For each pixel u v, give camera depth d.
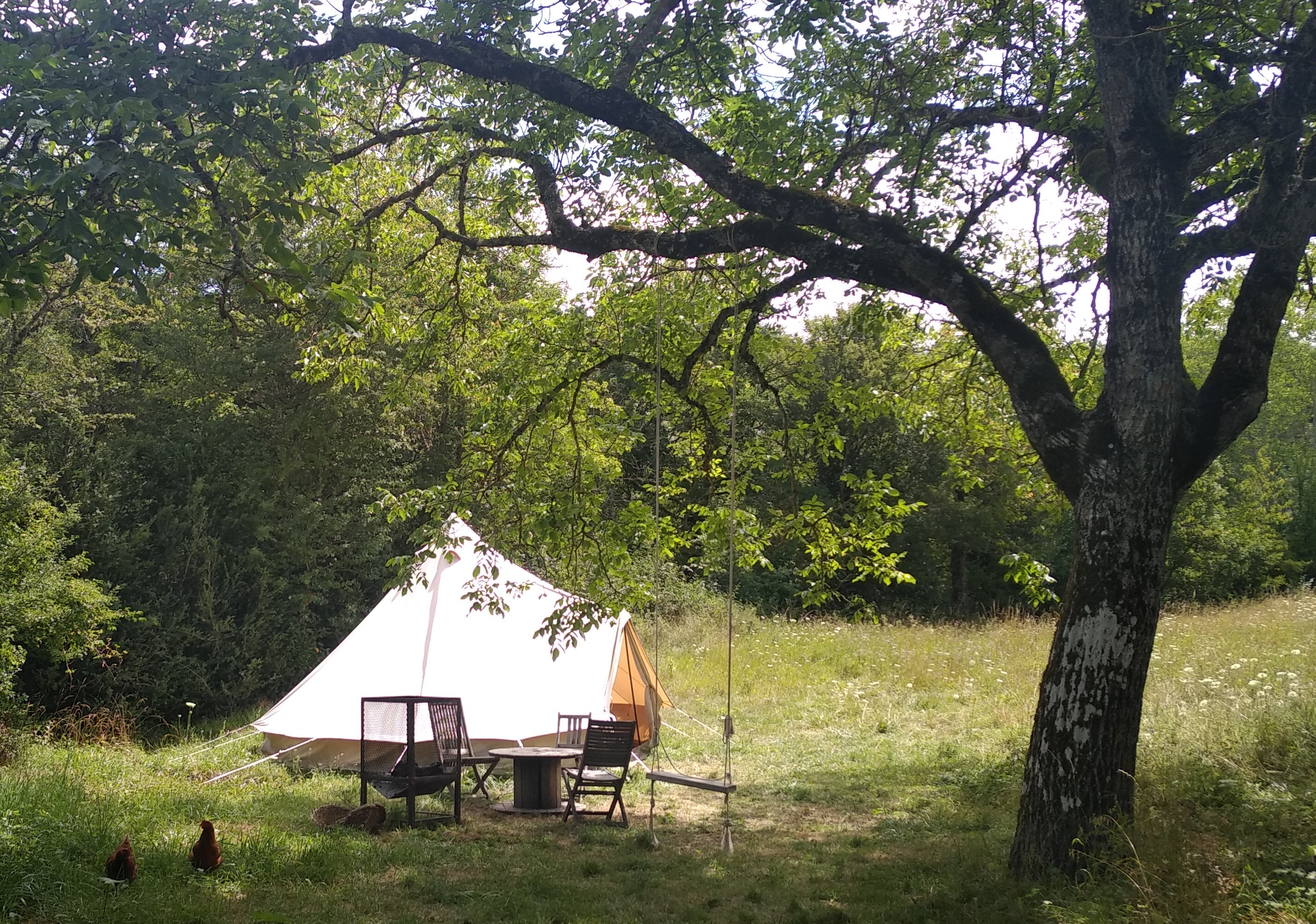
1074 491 6.39
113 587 18.14
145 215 5.44
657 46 8.22
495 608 8.77
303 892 6.73
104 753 12.16
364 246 8.96
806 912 6.49
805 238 7.45
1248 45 7.78
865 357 23.75
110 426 19.86
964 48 8.78
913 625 23.28
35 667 17.12
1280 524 35.56
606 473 9.62
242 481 20.42
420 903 6.68
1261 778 7.63
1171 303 6.22
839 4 7.44
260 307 19.98
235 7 6.04
